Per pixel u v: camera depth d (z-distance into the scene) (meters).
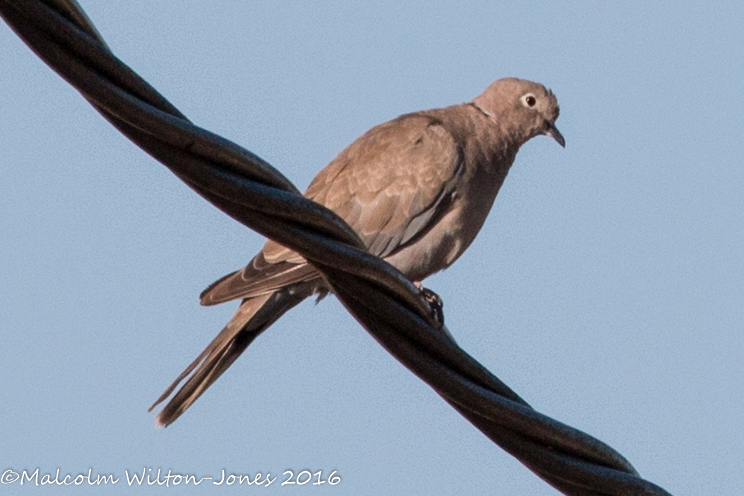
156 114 7.72
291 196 8.10
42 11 7.45
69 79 7.63
